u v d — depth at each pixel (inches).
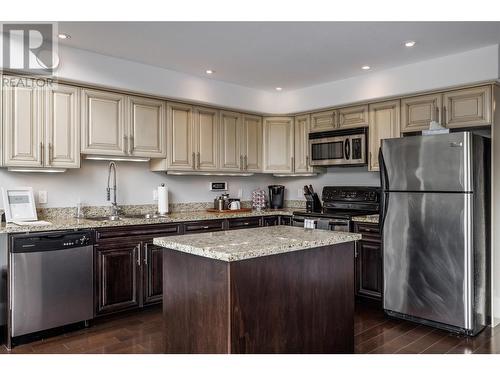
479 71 131.7
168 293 92.4
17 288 112.4
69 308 122.3
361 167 183.2
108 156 145.8
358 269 155.1
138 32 118.6
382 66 151.9
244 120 189.5
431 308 126.6
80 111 136.5
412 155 129.9
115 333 123.3
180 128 165.2
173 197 179.3
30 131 125.6
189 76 162.6
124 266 137.1
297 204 210.8
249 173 193.0
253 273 80.7
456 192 121.0
